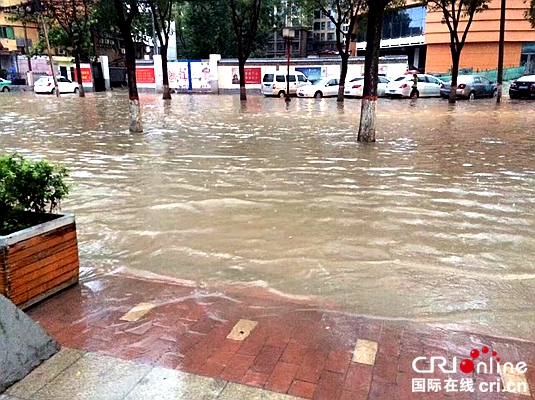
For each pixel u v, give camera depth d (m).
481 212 5.82
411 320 3.28
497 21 35.84
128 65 12.93
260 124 15.27
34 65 41.62
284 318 3.27
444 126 14.55
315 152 10.05
